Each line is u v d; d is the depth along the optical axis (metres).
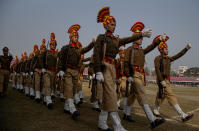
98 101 5.43
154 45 4.14
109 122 4.04
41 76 6.38
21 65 10.29
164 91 5.01
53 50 6.27
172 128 3.91
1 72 7.39
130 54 4.30
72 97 4.45
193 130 3.82
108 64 3.37
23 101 6.36
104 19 3.60
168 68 5.15
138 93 3.98
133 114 5.20
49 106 5.24
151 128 3.77
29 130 3.10
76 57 4.73
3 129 2.93
